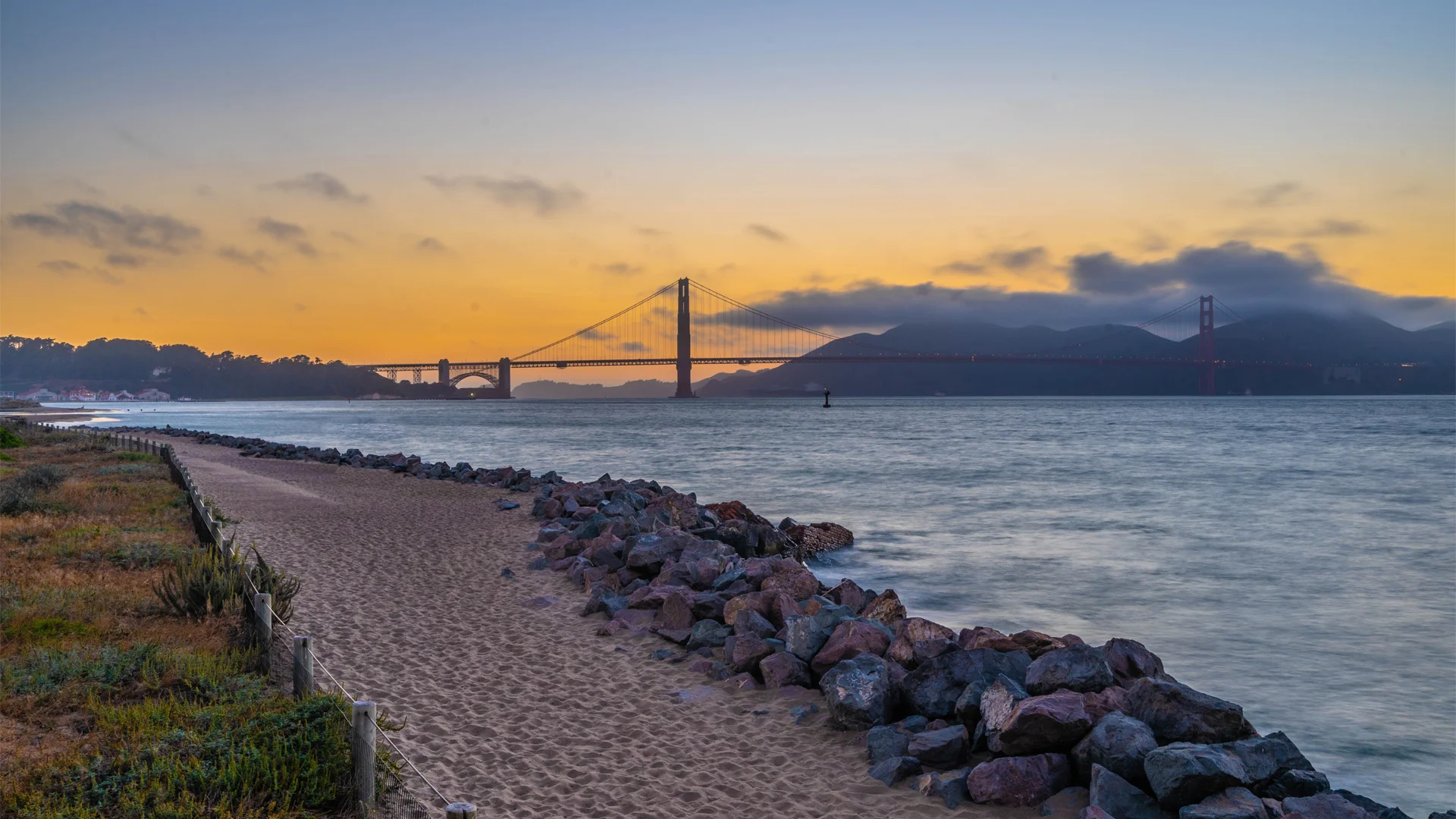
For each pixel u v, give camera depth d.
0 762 7.83
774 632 13.13
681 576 16.53
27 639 11.41
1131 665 10.71
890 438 89.12
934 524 30.33
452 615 15.05
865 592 16.14
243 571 13.31
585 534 21.30
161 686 9.91
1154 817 7.57
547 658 12.66
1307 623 17.11
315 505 29.31
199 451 58.16
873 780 8.62
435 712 10.35
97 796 7.09
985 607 18.38
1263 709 12.63
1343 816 7.45
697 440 86.25
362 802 7.19
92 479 32.00
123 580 15.22
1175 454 64.19
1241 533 28.20
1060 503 36.41
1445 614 17.80
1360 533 28.20
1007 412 187.50
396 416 191.12
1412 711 12.53
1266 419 138.25
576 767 8.87
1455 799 9.90
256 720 8.35
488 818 7.64
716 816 7.83
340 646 12.96
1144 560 23.58
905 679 10.38
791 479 46.91
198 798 7.14
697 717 10.40
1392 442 78.62
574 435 96.69
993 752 8.86
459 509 28.83
